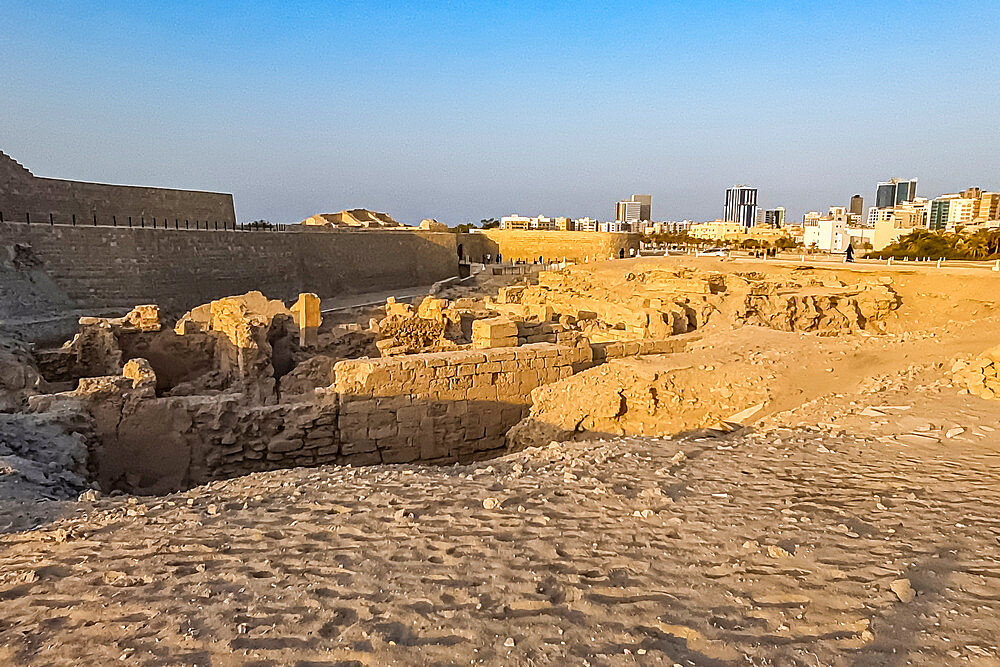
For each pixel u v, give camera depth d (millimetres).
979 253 56375
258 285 44250
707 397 13094
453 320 27531
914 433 9047
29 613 4613
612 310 23422
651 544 5629
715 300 24359
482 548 5680
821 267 37469
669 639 4000
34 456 9859
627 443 10117
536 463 9250
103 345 20609
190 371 22125
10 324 25594
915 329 24594
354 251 55750
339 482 8289
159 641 4148
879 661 3566
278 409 12883
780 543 5465
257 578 5125
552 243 80125
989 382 10758
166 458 12469
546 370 15078
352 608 4582
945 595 4305
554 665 3748
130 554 5734
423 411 13586
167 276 37219
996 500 6270
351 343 24750
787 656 3688
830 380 13789
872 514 6094
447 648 3977
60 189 39156
